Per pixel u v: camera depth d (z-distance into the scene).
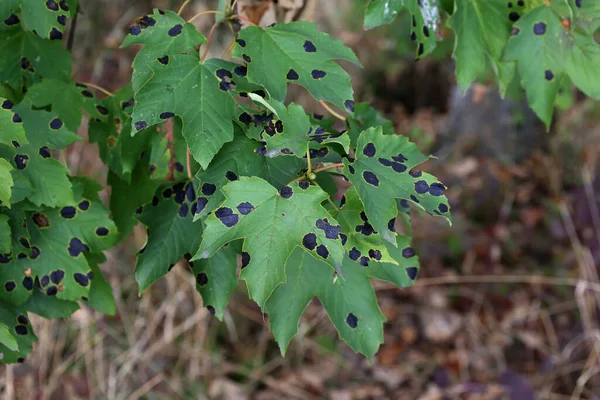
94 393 2.06
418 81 3.59
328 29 3.34
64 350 2.10
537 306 2.59
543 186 3.02
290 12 1.25
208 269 1.10
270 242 1.00
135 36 1.05
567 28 1.16
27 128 1.10
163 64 1.04
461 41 1.17
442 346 2.54
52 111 1.13
